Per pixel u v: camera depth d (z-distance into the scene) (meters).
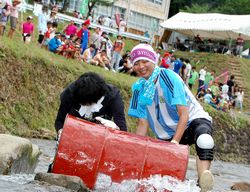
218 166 17.78
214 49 42.09
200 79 27.95
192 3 67.81
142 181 5.49
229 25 39.47
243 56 43.75
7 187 5.24
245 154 24.52
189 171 11.84
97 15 43.62
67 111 6.05
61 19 30.95
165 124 6.50
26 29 19.33
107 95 5.95
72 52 19.58
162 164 5.57
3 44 15.15
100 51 22.00
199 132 6.30
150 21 49.12
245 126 25.50
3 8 17.73
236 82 35.47
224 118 24.47
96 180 5.51
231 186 10.16
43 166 8.25
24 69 15.41
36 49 17.36
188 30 42.81
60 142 5.55
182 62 26.48
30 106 14.99
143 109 6.59
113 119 6.07
